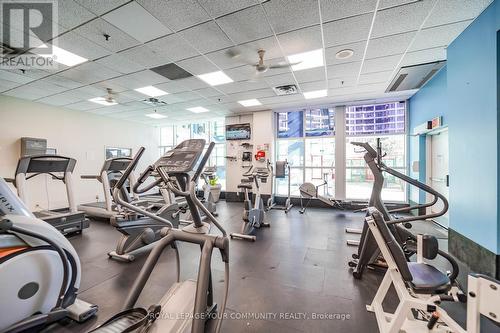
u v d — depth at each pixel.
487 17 2.39
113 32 2.77
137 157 1.70
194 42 3.02
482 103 2.51
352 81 4.48
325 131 6.67
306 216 5.46
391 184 6.07
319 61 3.60
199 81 4.41
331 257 3.07
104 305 2.03
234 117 7.53
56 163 3.69
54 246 1.60
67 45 3.06
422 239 1.84
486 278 1.10
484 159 2.49
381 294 1.87
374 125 6.17
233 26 2.68
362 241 2.63
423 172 4.98
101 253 3.24
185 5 2.31
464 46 2.79
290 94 5.29
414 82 4.55
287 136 7.14
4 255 1.42
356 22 2.62
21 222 1.52
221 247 1.42
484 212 2.49
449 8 2.39
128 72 3.93
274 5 2.33
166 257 3.08
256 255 3.14
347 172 6.42
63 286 1.70
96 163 7.01
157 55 3.35
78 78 4.17
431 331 1.46
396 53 3.35
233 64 3.67
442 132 4.49
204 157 1.46
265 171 5.47
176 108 6.46
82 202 6.61
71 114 6.40
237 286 2.34
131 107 6.27
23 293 1.49
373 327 1.75
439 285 1.48
